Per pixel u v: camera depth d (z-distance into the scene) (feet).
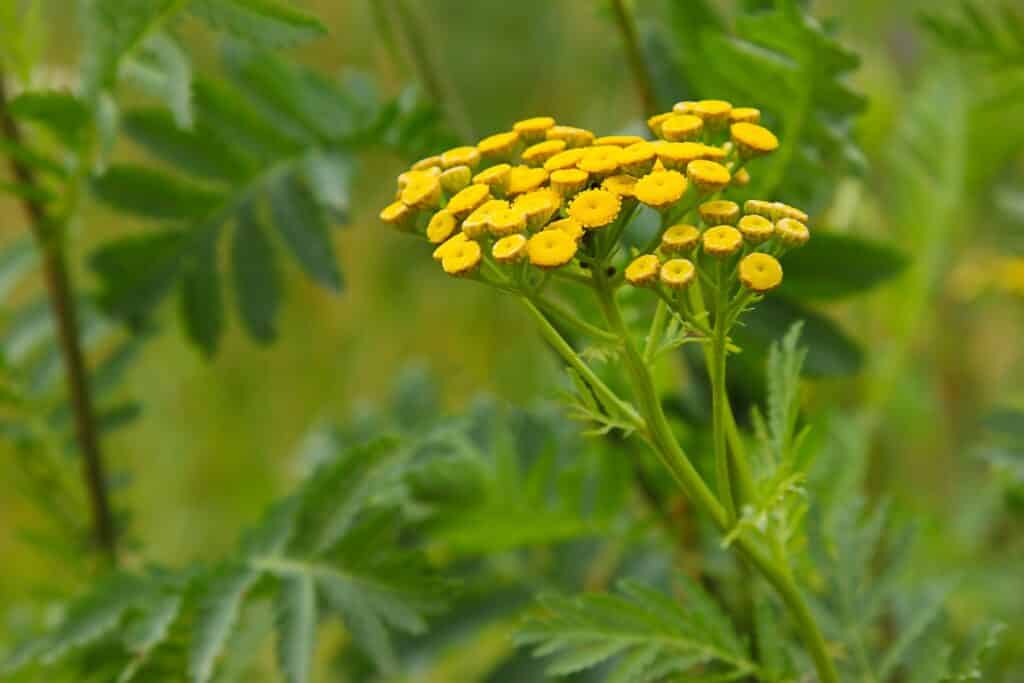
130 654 2.91
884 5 4.51
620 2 2.99
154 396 5.47
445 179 2.51
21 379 3.20
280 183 3.11
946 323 4.31
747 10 2.95
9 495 5.16
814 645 2.54
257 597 2.84
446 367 6.09
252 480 5.29
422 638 3.14
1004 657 3.21
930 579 3.21
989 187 3.83
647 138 3.02
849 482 3.02
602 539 3.20
